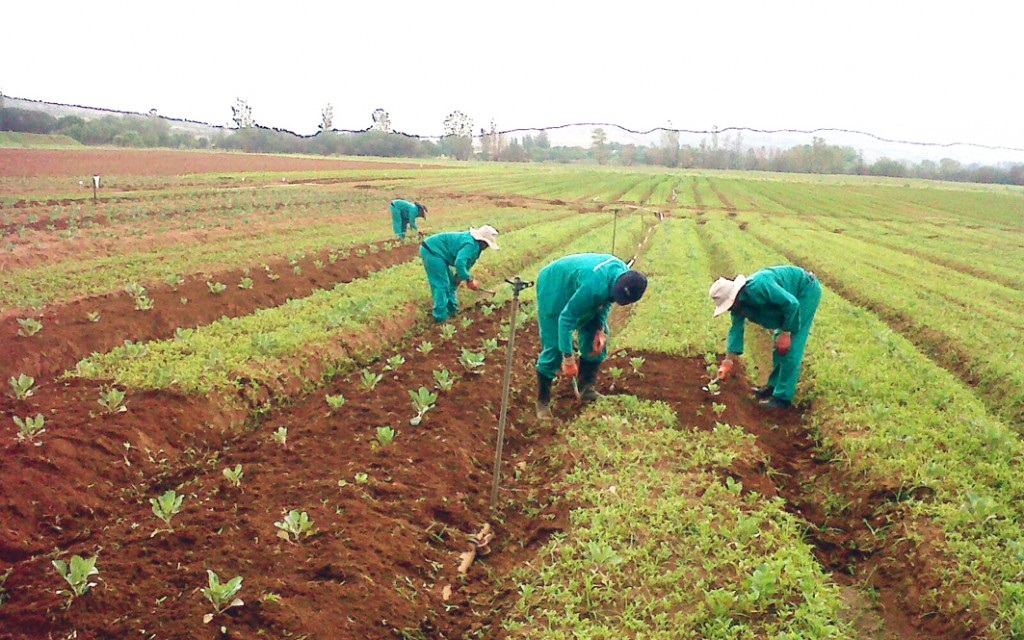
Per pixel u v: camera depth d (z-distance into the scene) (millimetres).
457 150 142375
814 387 10133
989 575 5766
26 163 52844
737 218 43344
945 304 16781
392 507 6617
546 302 8672
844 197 65562
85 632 4785
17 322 10781
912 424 8641
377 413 8750
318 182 51938
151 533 5934
